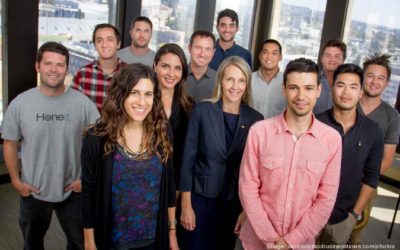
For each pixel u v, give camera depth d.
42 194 1.97
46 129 1.91
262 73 2.89
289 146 1.59
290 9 4.71
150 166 1.51
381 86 2.17
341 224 1.87
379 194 3.91
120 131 1.47
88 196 1.52
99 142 1.46
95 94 2.57
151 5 3.88
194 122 1.96
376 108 2.22
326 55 2.70
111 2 3.62
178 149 2.12
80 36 3.47
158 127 1.54
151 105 1.49
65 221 2.10
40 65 1.87
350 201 1.85
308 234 1.59
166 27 4.11
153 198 1.55
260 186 1.67
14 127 1.90
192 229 2.03
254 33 4.98
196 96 2.63
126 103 1.45
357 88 1.76
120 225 1.51
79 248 2.12
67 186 2.02
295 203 1.59
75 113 1.97
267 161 1.61
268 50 2.81
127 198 1.49
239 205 2.01
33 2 3.04
